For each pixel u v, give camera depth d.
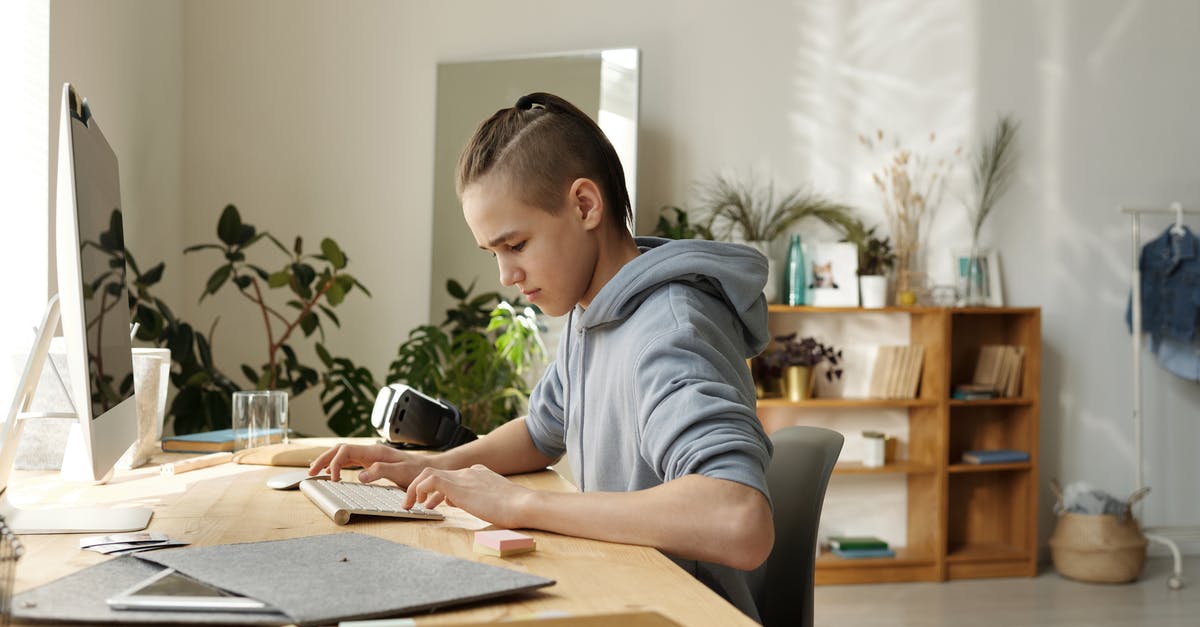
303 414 3.98
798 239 4.03
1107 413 4.33
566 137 1.22
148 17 3.38
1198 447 4.39
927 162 4.20
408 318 4.02
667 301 1.20
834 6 4.17
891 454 4.10
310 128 4.00
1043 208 4.27
